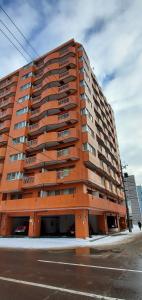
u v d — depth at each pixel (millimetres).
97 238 19016
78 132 24688
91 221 26750
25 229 24734
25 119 29422
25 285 5367
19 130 29062
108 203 26078
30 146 27031
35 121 30141
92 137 25812
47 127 26891
